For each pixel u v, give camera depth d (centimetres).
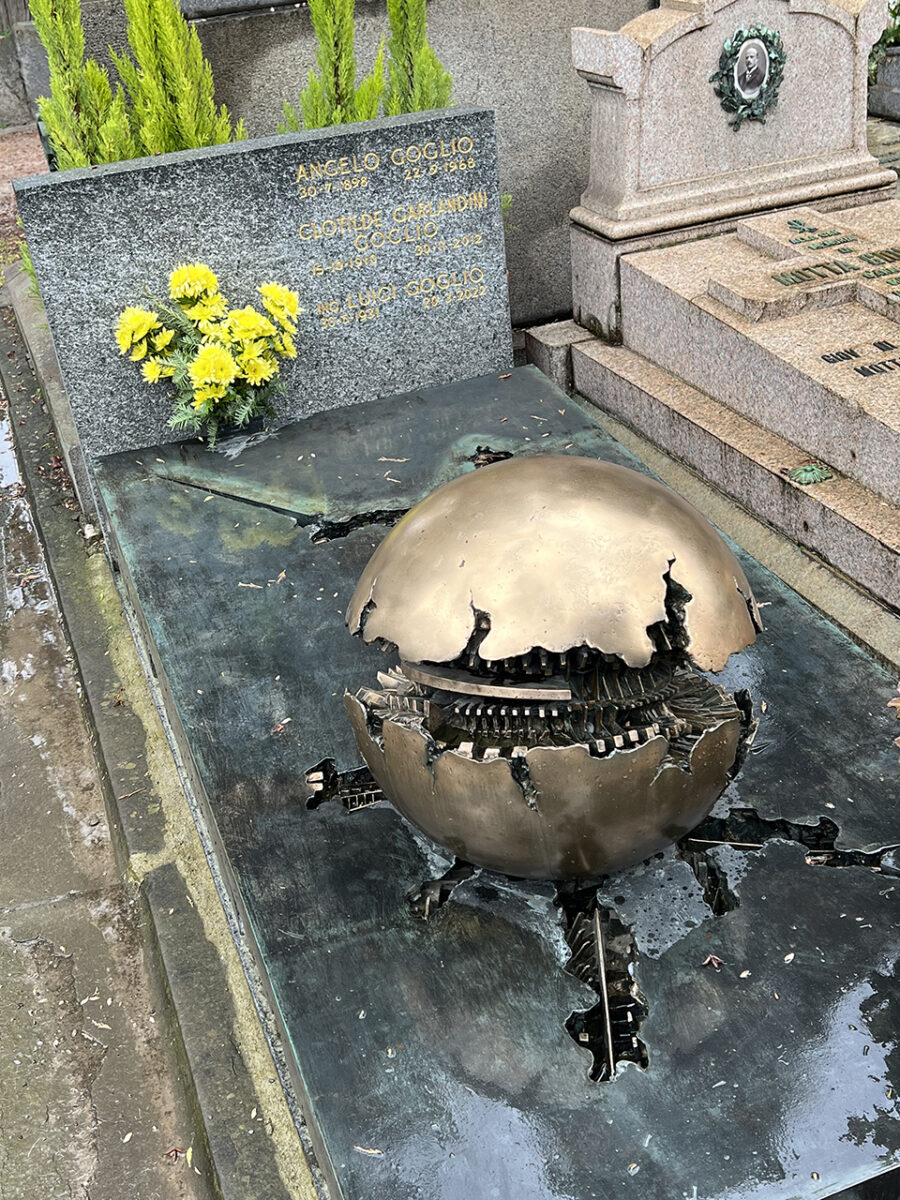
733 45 259
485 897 131
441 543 114
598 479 118
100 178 229
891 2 401
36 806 201
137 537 214
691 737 117
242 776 153
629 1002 117
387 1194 102
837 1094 106
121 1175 140
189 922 166
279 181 241
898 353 214
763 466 215
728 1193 99
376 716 121
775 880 129
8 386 348
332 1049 115
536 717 117
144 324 236
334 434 248
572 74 309
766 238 262
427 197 253
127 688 215
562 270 336
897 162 343
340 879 135
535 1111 107
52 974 167
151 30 248
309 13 283
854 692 158
